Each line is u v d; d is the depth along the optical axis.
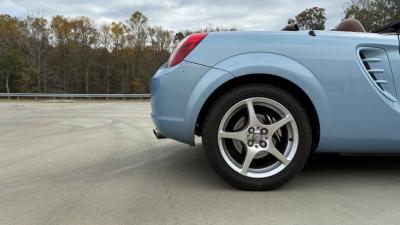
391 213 2.83
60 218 2.80
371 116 3.32
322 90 3.28
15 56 62.03
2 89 63.94
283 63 3.26
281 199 3.14
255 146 3.29
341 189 3.39
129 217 2.80
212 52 3.33
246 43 3.33
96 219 2.77
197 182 3.66
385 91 3.38
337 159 4.50
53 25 70.06
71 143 6.20
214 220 2.73
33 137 7.01
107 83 73.31
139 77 73.75
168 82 3.38
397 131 3.34
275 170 3.30
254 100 3.28
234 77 3.26
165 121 3.40
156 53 74.62
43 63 66.00
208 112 3.32
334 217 2.76
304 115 3.27
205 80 3.30
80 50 71.19
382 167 4.12
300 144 3.28
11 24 64.69
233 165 3.33
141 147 5.69
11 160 4.83
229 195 3.25
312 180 3.66
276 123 3.28
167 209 2.95
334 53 3.31
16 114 13.54
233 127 3.39
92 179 3.85
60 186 3.62
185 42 3.40
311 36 3.37
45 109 17.05
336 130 3.32
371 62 3.40
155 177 3.88
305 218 2.75
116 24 73.44
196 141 6.00
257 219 2.73
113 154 5.17
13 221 2.76
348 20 4.14
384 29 4.28
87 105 21.55
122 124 9.43
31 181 3.81
